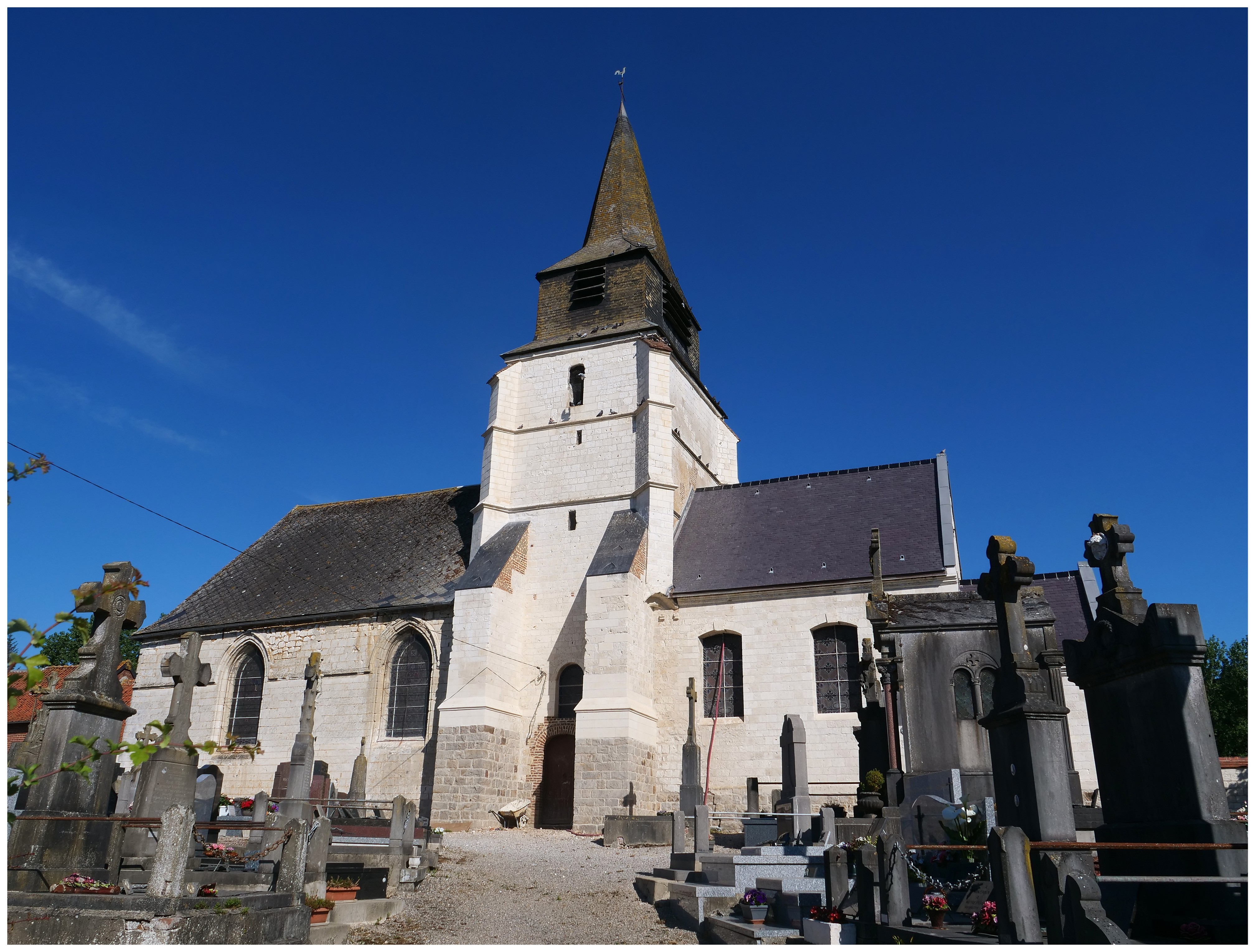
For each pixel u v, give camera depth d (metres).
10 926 7.49
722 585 26.64
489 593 26.80
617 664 24.48
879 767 15.70
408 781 26.06
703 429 35.06
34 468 4.30
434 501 35.28
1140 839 7.55
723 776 24.31
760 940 9.70
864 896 8.45
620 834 19.45
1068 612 22.81
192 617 31.62
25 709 30.25
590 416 31.25
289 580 32.41
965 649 15.00
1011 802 8.55
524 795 26.19
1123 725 8.02
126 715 10.14
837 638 24.84
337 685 28.16
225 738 29.00
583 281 34.78
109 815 10.48
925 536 25.94
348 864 13.08
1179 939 6.60
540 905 12.88
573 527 29.67
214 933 7.94
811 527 28.20
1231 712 40.56
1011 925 6.19
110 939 7.48
